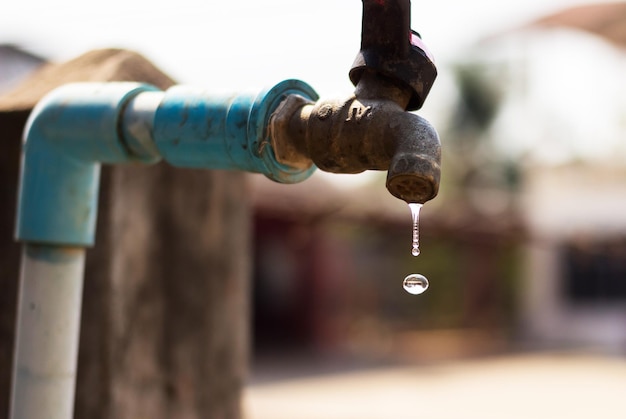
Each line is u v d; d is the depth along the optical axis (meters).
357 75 0.39
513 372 2.62
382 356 3.02
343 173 0.40
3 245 0.52
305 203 2.38
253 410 1.73
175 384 0.56
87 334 0.51
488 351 3.35
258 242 3.47
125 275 0.52
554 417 1.78
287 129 0.40
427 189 0.37
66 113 0.43
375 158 0.38
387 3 0.38
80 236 0.44
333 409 1.79
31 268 0.44
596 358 3.12
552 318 4.07
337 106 0.39
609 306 4.02
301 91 0.41
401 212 2.62
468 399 2.02
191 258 0.58
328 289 3.40
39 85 0.53
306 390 2.09
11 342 0.51
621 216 4.01
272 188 2.39
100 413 0.50
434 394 2.09
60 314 0.44
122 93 0.43
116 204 0.51
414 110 0.40
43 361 0.44
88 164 0.44
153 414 0.54
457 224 2.74
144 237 0.54
